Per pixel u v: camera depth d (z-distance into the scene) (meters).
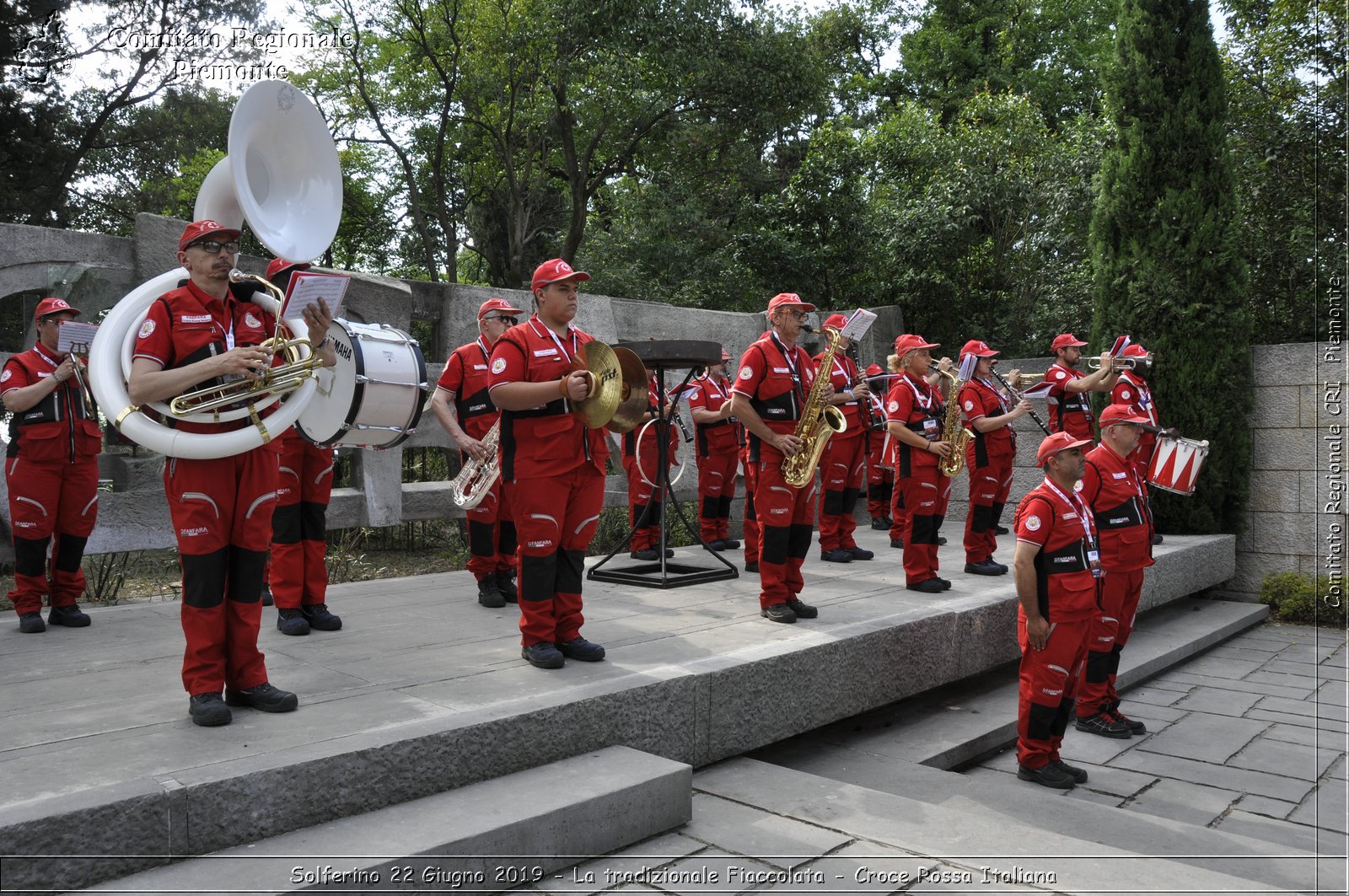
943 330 15.82
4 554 6.78
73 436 5.57
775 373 5.72
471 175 24.98
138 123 19.06
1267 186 11.88
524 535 4.57
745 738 4.71
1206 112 10.83
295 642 5.08
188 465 3.56
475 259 28.69
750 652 4.93
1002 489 8.12
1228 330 10.60
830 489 8.90
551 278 4.63
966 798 4.80
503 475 4.62
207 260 3.60
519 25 20.44
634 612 6.09
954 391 7.88
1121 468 6.21
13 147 16.77
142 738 3.37
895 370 9.15
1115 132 11.41
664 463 7.17
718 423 9.23
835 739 5.80
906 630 5.82
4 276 6.83
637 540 8.63
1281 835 4.80
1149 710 7.08
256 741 3.33
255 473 3.69
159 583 8.84
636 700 4.15
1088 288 13.71
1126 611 6.36
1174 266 10.77
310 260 3.98
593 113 22.39
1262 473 10.71
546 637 4.60
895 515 10.01
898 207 16.17
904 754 5.48
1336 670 8.31
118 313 3.58
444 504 8.97
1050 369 9.91
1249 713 6.98
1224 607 10.34
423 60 22.56
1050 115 26.42
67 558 5.68
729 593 6.85
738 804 4.10
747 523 8.00
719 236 20.38
